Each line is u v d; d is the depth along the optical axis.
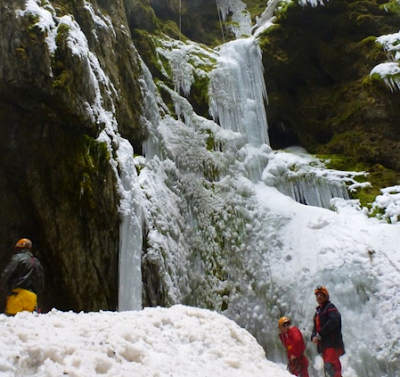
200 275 9.40
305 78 13.84
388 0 13.13
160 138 10.29
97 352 2.79
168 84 12.02
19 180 7.68
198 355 3.52
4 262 7.53
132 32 12.45
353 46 12.68
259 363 3.84
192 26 16.02
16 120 7.54
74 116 7.46
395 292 8.06
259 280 9.48
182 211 9.98
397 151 11.19
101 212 7.43
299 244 9.73
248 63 13.20
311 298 8.77
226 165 11.09
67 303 7.45
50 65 7.18
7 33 7.12
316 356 8.26
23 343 2.62
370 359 7.64
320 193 10.95
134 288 7.43
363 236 9.22
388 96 11.36
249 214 10.45
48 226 7.49
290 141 14.31
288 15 13.18
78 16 8.95
